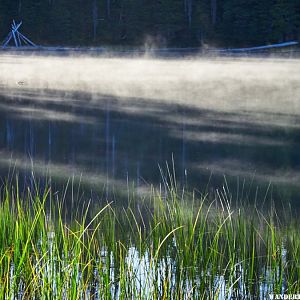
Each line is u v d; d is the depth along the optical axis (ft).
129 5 475.72
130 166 87.51
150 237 48.03
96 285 41.81
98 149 99.40
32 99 159.12
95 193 71.51
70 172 83.61
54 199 68.74
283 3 437.17
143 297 38.81
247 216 61.21
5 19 489.67
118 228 54.60
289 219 60.13
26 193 71.56
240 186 76.84
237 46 449.48
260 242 50.08
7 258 40.68
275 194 72.74
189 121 126.72
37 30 486.79
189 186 76.84
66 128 117.39
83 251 45.01
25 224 45.14
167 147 101.45
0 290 37.35
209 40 458.09
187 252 43.14
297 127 120.06
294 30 439.63
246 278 42.45
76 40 481.46
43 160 90.79
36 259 41.83
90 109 142.51
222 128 119.03
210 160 92.17
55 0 485.97
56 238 43.11
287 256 46.34
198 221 55.93
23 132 112.98
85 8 485.56
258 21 444.55
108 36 479.82
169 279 41.81
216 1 465.06
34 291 38.99
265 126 121.08
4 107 143.23
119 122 125.18
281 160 92.17
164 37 470.39
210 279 41.81
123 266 39.88
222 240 50.08
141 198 69.41
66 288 38.58
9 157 92.63
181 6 469.57
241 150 98.94
